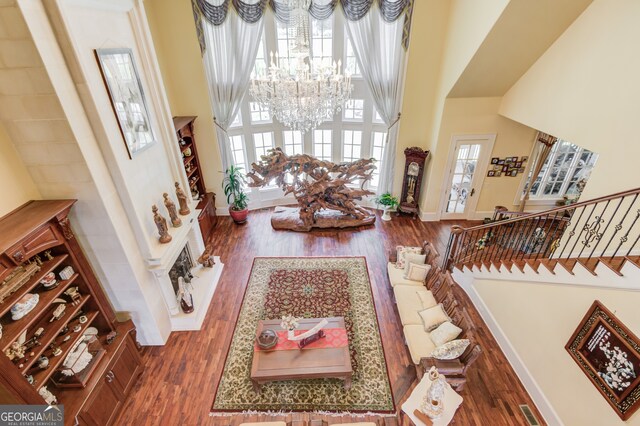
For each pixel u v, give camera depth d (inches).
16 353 106.0
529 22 174.1
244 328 189.9
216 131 271.1
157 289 174.9
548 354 142.8
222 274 234.5
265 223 296.7
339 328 165.9
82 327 134.2
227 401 152.2
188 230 191.2
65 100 114.3
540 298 147.8
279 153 258.4
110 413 139.6
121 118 141.5
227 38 239.3
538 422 142.1
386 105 269.1
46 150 119.8
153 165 171.5
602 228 155.4
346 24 238.8
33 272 113.2
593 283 121.3
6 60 104.5
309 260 246.7
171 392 156.0
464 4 209.8
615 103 147.7
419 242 268.8
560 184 298.4
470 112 251.6
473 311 199.6
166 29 232.5
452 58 229.8
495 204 293.1
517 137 260.7
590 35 162.1
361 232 282.7
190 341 182.1
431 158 275.6
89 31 125.4
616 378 110.9
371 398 152.9
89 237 139.9
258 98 177.3
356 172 264.2
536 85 205.5
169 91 249.3
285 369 145.8
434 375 119.9
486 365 167.2
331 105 177.9
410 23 236.5
